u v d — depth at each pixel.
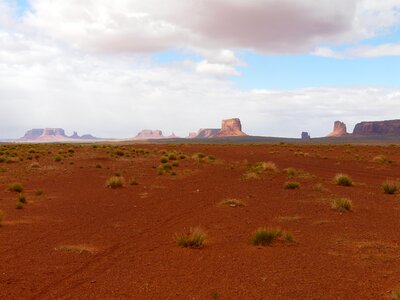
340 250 10.04
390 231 12.00
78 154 43.41
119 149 52.41
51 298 7.13
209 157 40.72
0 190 20.05
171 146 72.62
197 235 10.45
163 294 7.29
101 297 7.16
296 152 50.97
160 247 10.34
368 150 54.69
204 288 7.56
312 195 18.70
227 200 16.42
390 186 19.81
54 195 18.81
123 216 14.21
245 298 7.12
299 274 8.31
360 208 15.64
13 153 41.88
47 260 9.24
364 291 7.44
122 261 9.20
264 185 22.23
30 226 12.61
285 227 12.52
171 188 21.16
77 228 12.38
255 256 9.55
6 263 9.02
